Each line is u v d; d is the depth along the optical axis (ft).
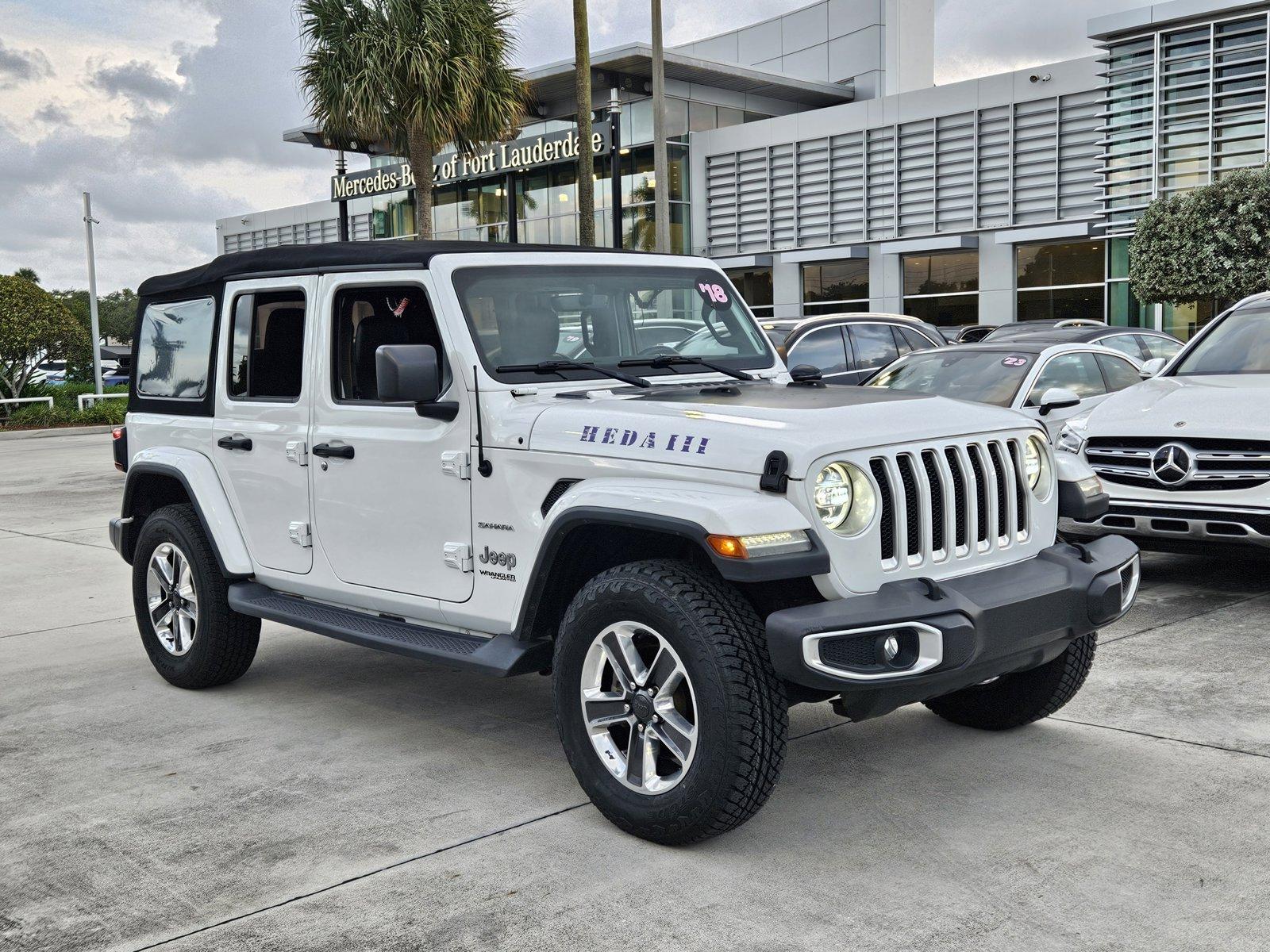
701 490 11.31
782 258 110.63
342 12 58.23
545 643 13.12
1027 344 30.32
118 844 12.23
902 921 10.14
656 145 59.77
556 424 12.76
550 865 11.49
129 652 21.06
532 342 14.11
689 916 10.36
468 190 125.18
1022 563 12.73
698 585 11.41
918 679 10.90
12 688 18.70
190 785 13.97
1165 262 77.92
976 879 10.92
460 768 14.40
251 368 16.74
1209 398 22.36
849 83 132.26
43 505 43.42
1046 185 93.71
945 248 100.01
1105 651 18.66
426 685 18.33
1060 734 14.92
